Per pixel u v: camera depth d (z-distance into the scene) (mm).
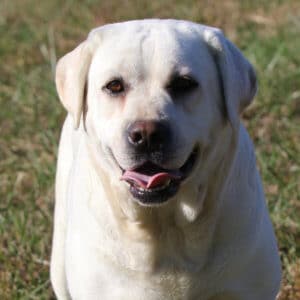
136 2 14805
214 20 13562
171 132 5012
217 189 5391
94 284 5566
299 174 8352
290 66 11047
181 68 5164
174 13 14062
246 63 5473
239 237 5445
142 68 5180
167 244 5457
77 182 5824
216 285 5516
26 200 8477
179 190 5293
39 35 13531
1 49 13203
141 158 5059
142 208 5340
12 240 7766
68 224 5914
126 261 5492
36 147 9727
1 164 9406
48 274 7344
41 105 10812
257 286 5586
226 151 5406
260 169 8445
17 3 15844
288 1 14273
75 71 5512
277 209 7672
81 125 6031
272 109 9977
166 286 5535
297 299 6727
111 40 5352
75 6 15070
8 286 7152
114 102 5262
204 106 5238
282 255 7219
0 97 11281
